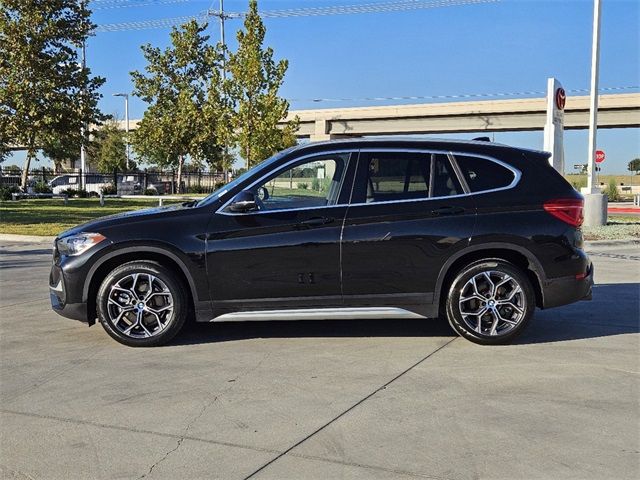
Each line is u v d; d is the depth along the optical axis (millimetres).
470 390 4574
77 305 5691
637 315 6988
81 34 28266
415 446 3658
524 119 53719
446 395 4473
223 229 5594
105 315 5660
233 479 3285
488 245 5594
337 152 5762
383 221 5590
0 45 26844
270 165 5781
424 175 5719
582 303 7637
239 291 5617
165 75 44125
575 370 5023
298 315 5629
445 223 5594
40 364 5262
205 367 5141
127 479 3299
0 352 5621
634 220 20672
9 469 3418
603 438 3758
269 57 25094
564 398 4406
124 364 5246
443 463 3447
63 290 5699
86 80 28375
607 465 3420
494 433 3828
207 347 5734
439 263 5598
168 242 5562
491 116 55000
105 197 39250
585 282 5754
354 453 3576
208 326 6508
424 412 4160
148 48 43719
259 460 3498
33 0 26906
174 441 3752
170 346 5777
